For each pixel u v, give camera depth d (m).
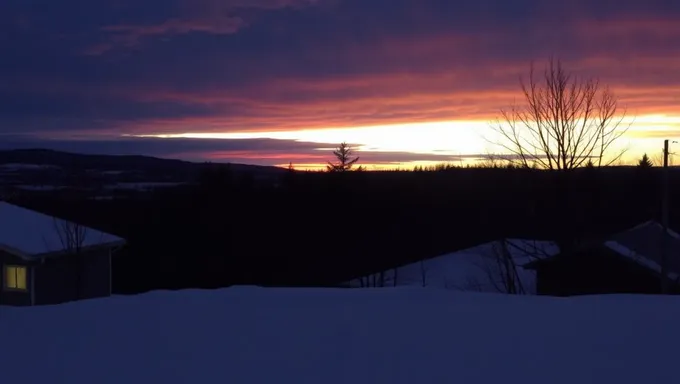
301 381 4.71
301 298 8.02
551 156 15.41
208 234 37.69
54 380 4.87
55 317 7.00
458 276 25.59
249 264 36.38
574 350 5.30
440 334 5.90
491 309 6.99
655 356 5.09
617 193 19.69
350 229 37.41
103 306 7.55
